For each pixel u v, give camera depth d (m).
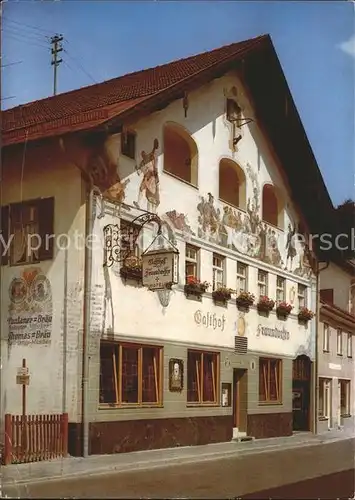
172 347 22.25
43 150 20.05
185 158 23.97
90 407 19.06
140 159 21.47
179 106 23.27
